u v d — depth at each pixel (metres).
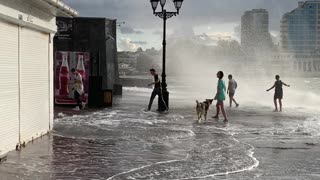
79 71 28.28
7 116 12.65
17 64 13.48
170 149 14.34
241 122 22.16
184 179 10.62
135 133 17.44
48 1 13.88
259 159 13.20
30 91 14.76
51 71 17.17
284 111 28.89
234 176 11.05
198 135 17.50
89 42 37.50
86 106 28.73
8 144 12.80
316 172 11.59
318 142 16.39
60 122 20.17
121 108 28.34
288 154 14.05
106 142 15.27
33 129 15.15
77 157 12.70
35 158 12.31
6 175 10.36
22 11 13.37
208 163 12.43
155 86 26.95
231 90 31.62
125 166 11.76
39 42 15.73
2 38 12.24
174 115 24.56
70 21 36.53
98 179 10.33
